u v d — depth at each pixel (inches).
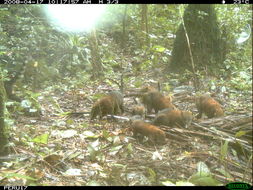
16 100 326.3
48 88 377.1
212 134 249.6
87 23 463.2
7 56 366.3
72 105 343.6
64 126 283.4
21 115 305.1
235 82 402.0
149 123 267.6
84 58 449.4
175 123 260.4
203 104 287.1
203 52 447.2
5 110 233.6
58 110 318.7
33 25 419.2
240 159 238.1
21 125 284.5
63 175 208.2
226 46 480.4
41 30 416.8
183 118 257.8
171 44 545.6
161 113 264.4
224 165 220.7
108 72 436.5
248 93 382.6
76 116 308.7
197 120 272.4
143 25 555.2
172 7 622.8
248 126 254.4
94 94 362.6
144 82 418.6
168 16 634.8
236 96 374.3
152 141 246.1
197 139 249.4
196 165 220.1
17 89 355.9
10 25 395.2
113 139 248.8
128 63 486.9
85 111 322.3
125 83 409.7
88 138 261.0
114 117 283.3
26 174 206.1
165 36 569.6
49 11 455.8
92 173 210.7
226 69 451.5
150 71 459.8
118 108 298.2
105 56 487.5
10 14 394.3
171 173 210.1
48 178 205.3
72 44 441.7
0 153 225.1
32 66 381.7
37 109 305.6
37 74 386.9
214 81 401.4
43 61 398.3
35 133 268.5
